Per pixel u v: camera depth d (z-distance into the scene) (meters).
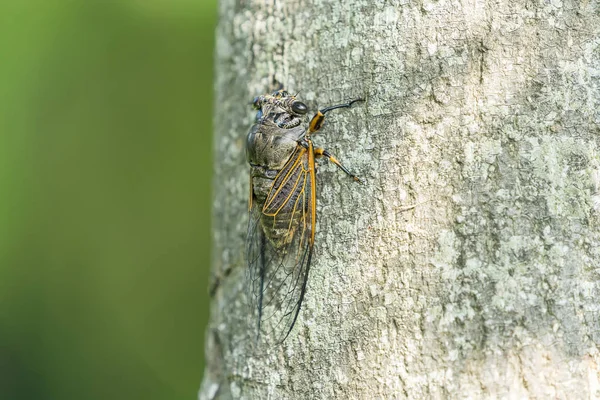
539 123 0.52
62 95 0.86
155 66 0.87
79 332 0.89
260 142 0.54
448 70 0.52
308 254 0.53
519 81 0.52
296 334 0.53
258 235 0.55
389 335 0.52
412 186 0.52
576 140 0.52
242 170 0.56
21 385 0.87
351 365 0.52
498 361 0.51
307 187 0.54
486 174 0.52
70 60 0.86
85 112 0.87
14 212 0.85
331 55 0.53
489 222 0.52
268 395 0.53
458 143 0.52
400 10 0.53
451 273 0.52
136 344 0.90
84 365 0.89
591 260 0.51
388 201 0.52
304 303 0.53
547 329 0.51
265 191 0.55
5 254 0.86
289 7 0.54
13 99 0.84
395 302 0.52
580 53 0.52
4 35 0.84
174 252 0.91
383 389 0.52
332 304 0.53
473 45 0.52
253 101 0.55
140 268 0.91
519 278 0.51
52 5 0.86
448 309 0.52
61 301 0.89
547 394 0.51
